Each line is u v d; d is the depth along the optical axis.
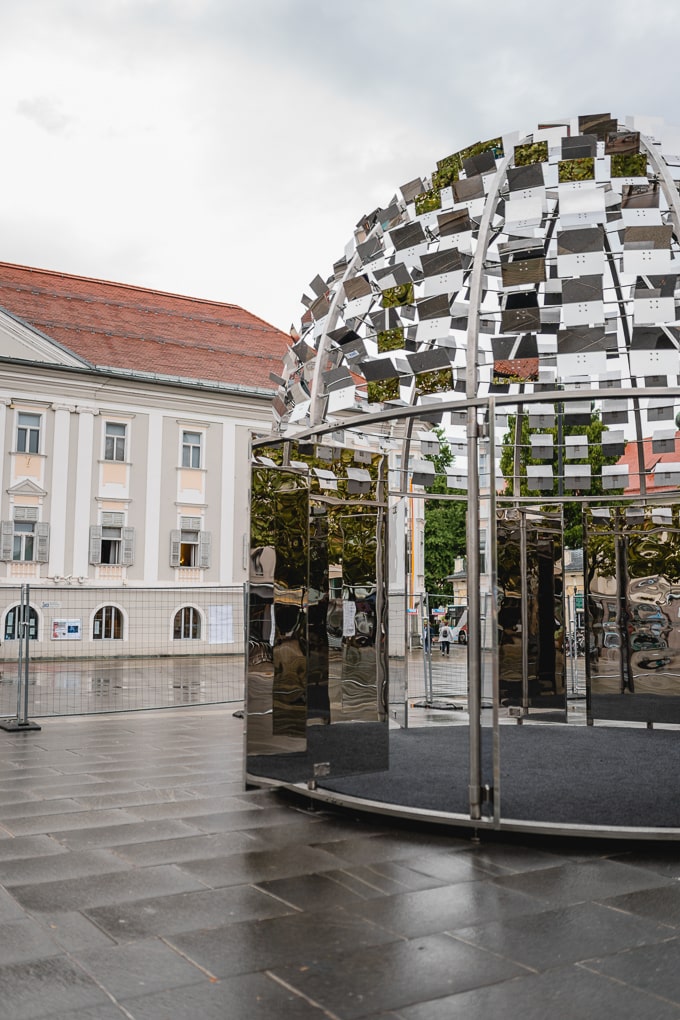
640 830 4.88
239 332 41.47
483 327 9.23
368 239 6.78
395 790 6.26
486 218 5.53
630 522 10.55
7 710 13.78
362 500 7.84
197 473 34.94
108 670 24.62
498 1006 3.05
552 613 10.84
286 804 6.15
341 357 7.10
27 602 10.88
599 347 5.24
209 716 11.97
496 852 4.90
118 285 41.47
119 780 7.10
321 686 7.37
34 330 32.06
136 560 33.47
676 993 3.15
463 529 41.28
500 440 14.38
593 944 3.58
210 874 4.51
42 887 4.30
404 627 10.30
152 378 33.81
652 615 10.35
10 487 31.42
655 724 10.18
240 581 35.41
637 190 5.66
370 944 3.58
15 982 3.22
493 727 5.09
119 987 3.18
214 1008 3.02
